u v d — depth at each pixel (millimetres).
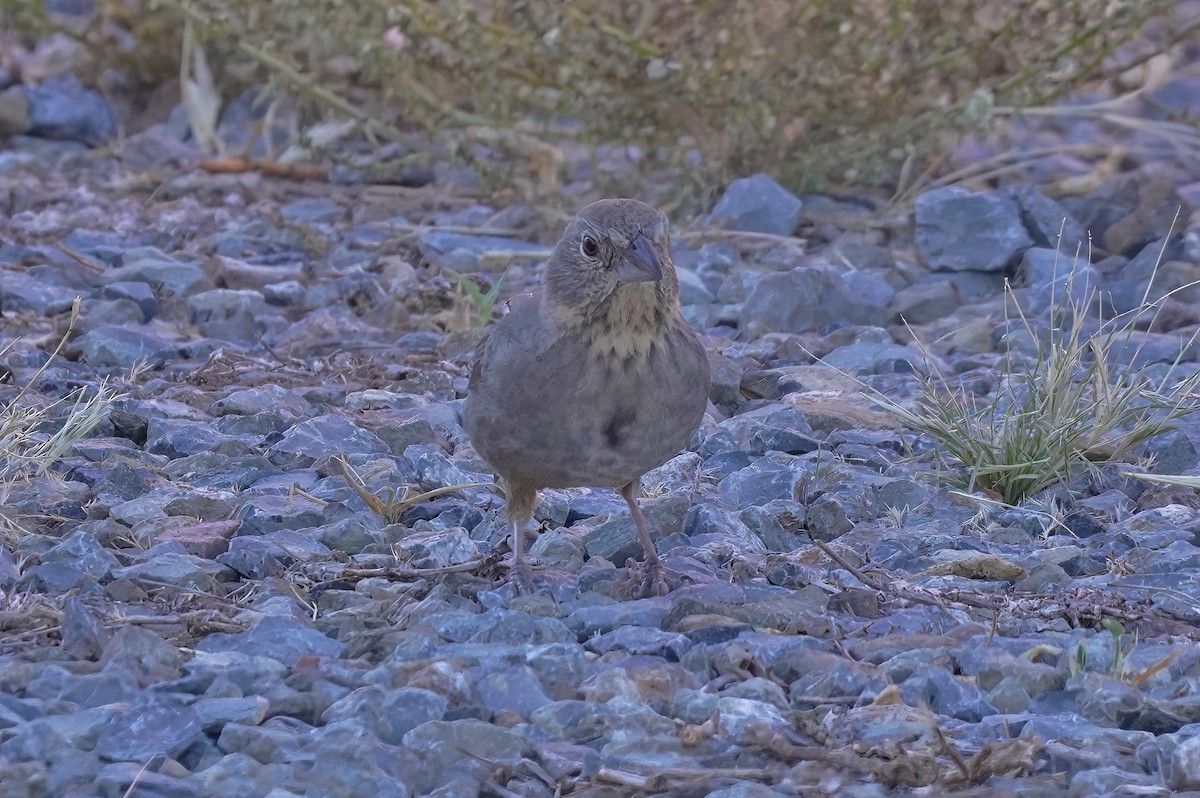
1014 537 9711
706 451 11398
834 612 8273
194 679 7129
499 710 7027
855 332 14156
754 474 10523
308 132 20406
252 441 11461
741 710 6918
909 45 16938
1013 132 19109
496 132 18109
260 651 7566
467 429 8555
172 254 16797
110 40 22156
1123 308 14680
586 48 16891
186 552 9102
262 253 17188
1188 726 6762
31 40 23062
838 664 7285
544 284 8109
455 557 9148
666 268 7988
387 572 8711
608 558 9328
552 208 17828
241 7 18219
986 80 17625
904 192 18031
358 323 14922
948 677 7203
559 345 7996
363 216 18500
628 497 8891
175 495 10031
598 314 7906
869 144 17641
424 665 7176
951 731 6855
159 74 22484
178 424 11609
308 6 17172
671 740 6699
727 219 17203
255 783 6270
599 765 6559
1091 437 10883
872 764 6465
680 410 8180
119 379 13039
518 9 16922
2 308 14836
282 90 20297
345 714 6840
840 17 16906
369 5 17031
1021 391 12320
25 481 10211
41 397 12289
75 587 8406
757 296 14781
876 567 8914
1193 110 18969
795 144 18078
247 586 8586
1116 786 6289
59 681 7070
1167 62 19391
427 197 19219
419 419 11602
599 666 7461
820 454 11258
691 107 17625
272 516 9641
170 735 6621
